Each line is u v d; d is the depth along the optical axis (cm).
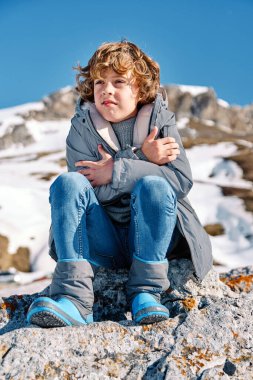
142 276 330
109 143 370
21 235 4988
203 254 354
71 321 309
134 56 371
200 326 316
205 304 357
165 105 385
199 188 6575
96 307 377
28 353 288
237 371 287
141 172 350
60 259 322
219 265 4331
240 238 5103
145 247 327
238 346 305
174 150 359
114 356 297
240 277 442
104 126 374
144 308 316
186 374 282
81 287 318
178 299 364
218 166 8181
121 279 383
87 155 380
